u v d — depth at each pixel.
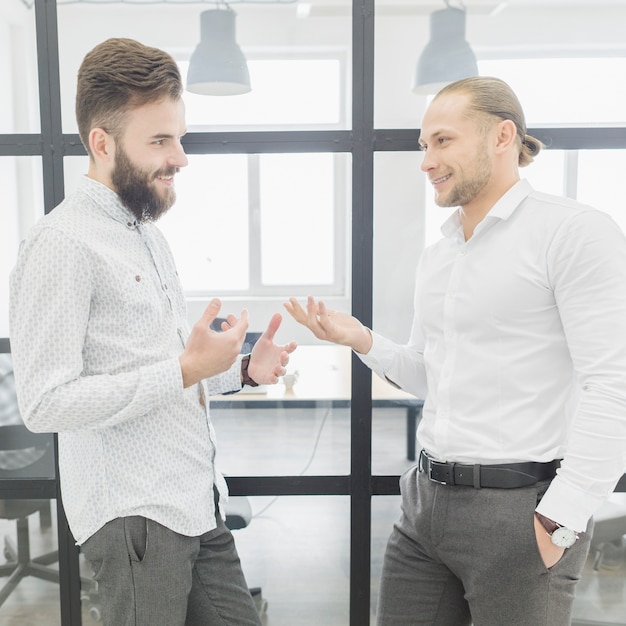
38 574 2.03
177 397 1.14
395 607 1.43
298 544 2.07
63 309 1.09
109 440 1.20
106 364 1.17
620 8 1.90
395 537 1.46
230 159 2.09
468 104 1.24
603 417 1.11
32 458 1.94
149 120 1.16
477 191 1.27
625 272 1.15
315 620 2.04
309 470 1.97
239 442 2.03
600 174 1.87
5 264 1.94
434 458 1.34
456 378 1.30
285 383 2.11
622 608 1.97
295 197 2.19
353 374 1.86
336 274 2.69
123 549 1.20
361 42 1.78
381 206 1.92
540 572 1.19
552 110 1.94
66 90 1.84
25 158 1.88
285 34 1.91
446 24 1.89
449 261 1.36
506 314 1.24
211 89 1.92
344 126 1.94
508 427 1.25
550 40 1.91
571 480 1.14
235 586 1.43
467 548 1.25
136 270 1.21
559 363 1.25
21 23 1.85
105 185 1.22
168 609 1.24
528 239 1.23
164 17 1.88
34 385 1.08
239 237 2.30
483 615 1.26
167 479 1.23
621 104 1.93
